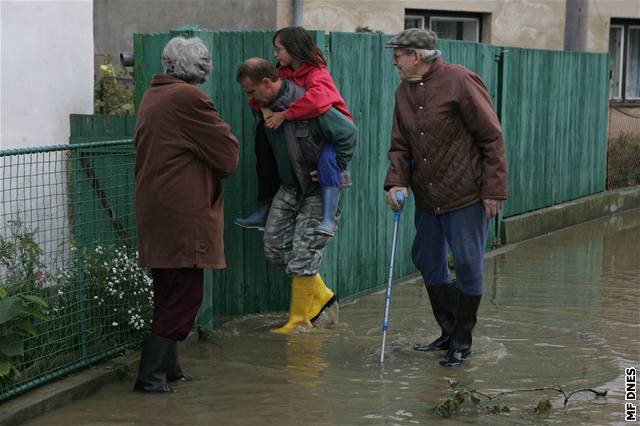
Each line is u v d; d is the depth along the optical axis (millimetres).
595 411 5785
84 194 6523
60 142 7578
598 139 14406
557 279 9734
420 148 6641
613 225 13359
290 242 7555
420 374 6539
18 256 5980
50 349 6074
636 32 18219
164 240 6043
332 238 8344
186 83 6094
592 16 16844
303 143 7164
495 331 7715
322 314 7762
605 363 6828
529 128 12164
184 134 5992
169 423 5582
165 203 5992
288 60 7184
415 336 7539
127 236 6840
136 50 7527
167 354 6176
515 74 11633
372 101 8859
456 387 5859
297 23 12531
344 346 7230
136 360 6547
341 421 5609
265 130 7332
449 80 6520
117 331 6605
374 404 5906
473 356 6965
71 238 6438
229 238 7953
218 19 13070
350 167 8547
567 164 13406
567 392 6156
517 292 9141
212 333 7367
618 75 18078
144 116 6059
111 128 7605
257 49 7664
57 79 7523
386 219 9305
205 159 6066
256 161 7648
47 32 7391
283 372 6562
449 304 7051
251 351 7070
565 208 13047
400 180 6828
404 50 6570
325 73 7195
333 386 6262
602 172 14594
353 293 8812
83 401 5965
